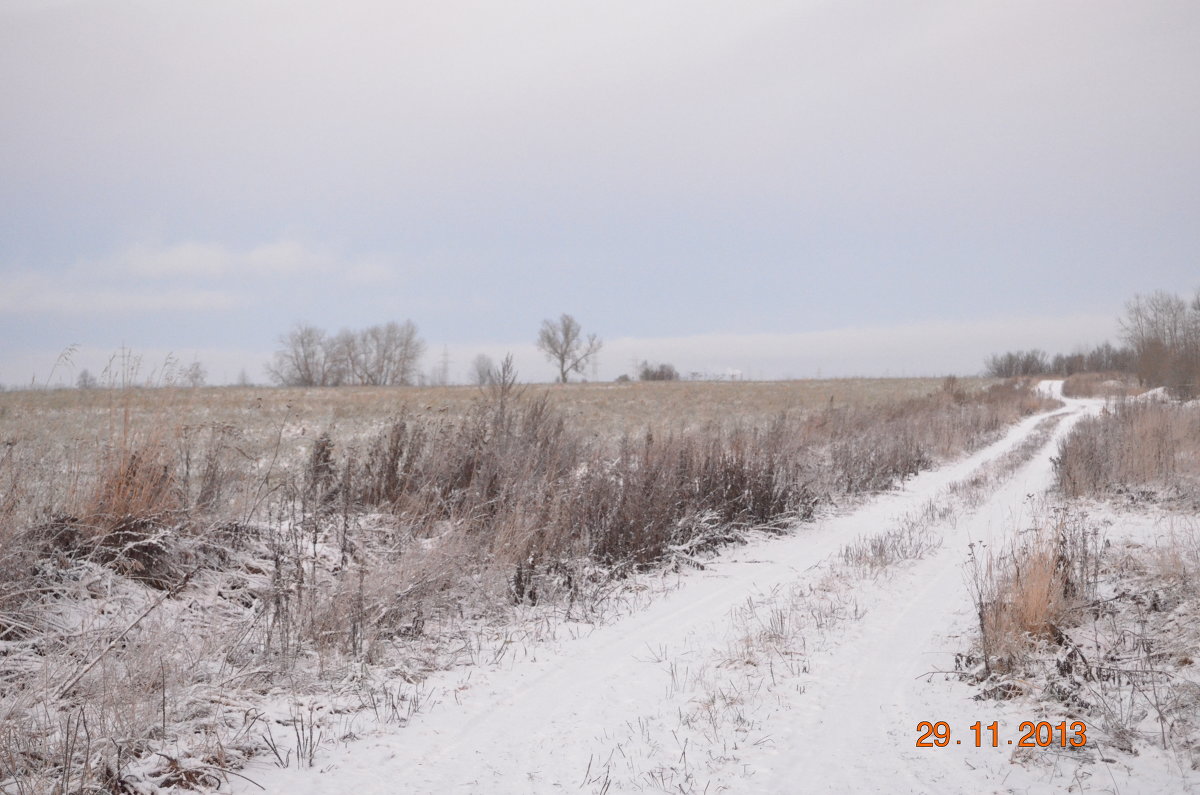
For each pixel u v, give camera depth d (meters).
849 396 47.69
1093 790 3.99
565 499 10.65
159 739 4.75
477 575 8.78
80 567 6.88
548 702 5.64
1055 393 64.88
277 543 8.35
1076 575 7.45
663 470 12.23
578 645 7.08
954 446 24.94
